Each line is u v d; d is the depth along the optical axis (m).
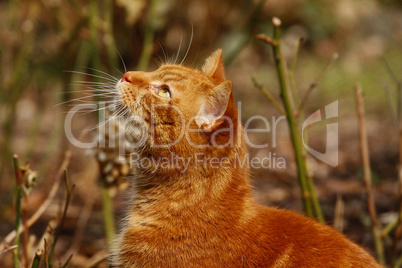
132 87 6.29
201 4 12.80
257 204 6.35
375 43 19.28
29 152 11.03
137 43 12.38
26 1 11.16
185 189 5.93
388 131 13.91
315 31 18.67
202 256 5.70
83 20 9.62
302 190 6.93
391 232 9.43
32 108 14.41
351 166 12.16
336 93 16.34
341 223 8.77
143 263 5.84
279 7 17.78
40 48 14.05
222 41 12.19
